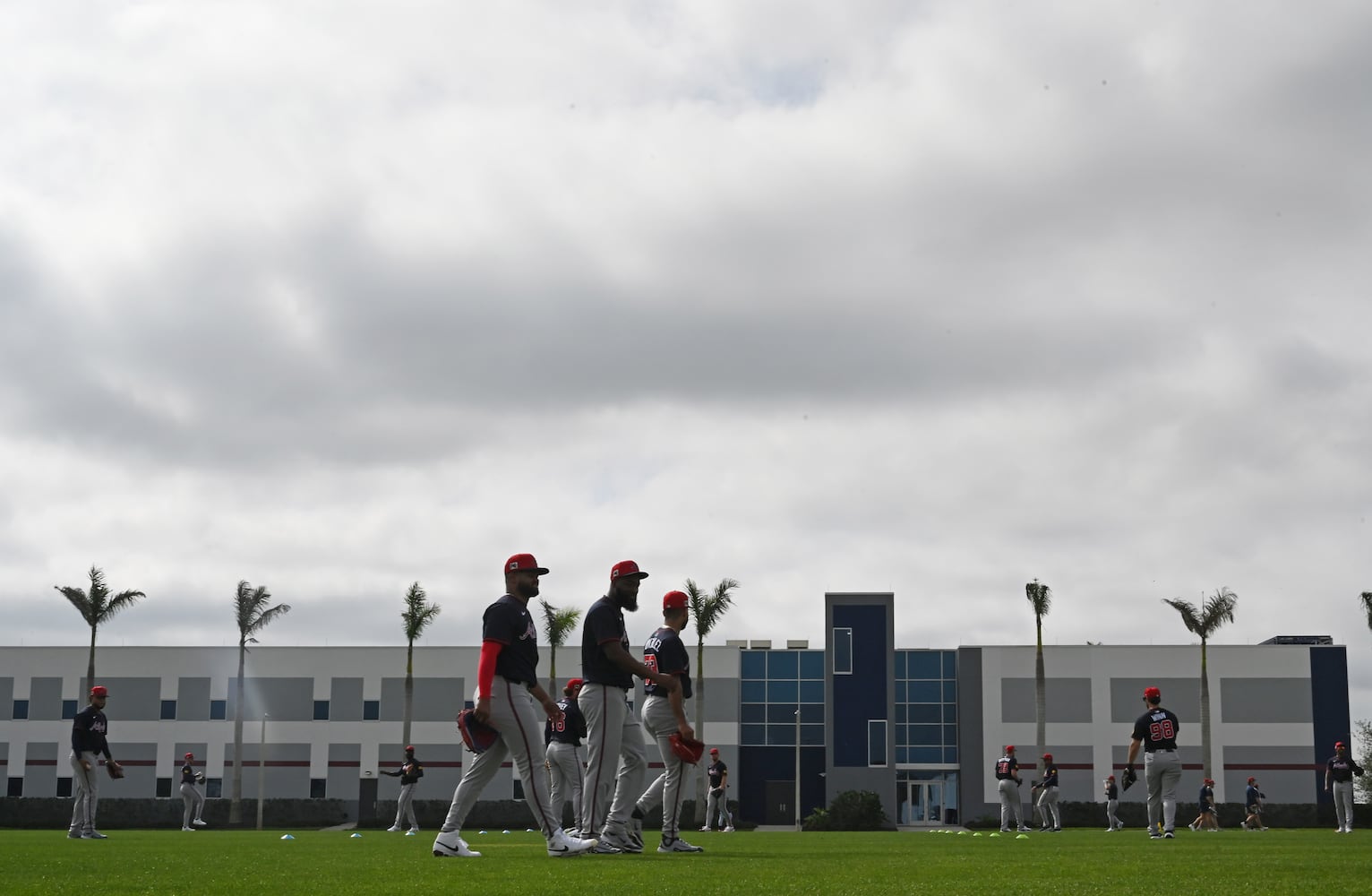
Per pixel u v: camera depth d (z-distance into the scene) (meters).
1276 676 71.06
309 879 6.69
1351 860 9.12
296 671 75.56
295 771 74.69
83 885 6.26
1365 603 56.62
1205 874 7.14
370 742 74.62
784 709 74.19
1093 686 71.69
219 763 74.94
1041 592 66.25
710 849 11.51
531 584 9.69
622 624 10.25
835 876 6.84
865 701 71.38
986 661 72.44
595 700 10.09
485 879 6.60
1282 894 5.67
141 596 65.62
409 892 5.75
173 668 75.88
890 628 71.94
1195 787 70.88
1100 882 6.50
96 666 75.94
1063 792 71.12
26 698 76.00
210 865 8.47
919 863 8.52
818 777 73.44
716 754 36.84
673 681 10.73
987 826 68.12
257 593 69.44
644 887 6.01
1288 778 70.38
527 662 9.67
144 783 75.06
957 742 72.75
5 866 8.28
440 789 74.12
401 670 75.31
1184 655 71.56
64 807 73.06
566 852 9.62
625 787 10.40
